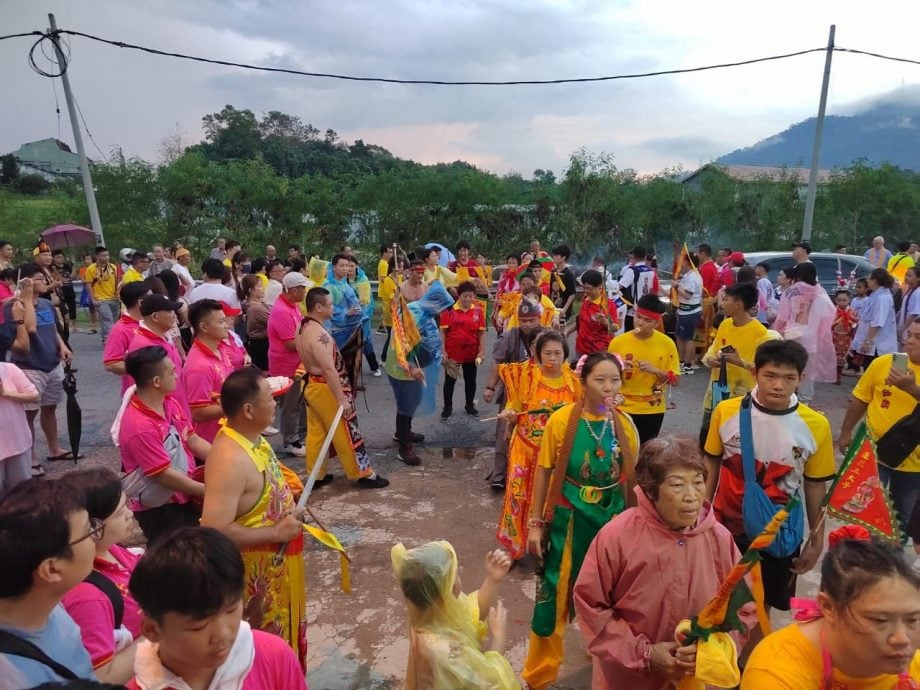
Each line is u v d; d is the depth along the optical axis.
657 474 2.23
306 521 5.20
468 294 7.60
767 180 23.52
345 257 8.09
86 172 14.18
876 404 4.08
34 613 1.67
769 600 3.07
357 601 4.16
